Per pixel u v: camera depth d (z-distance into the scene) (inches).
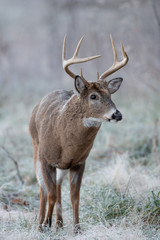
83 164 856.3
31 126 941.2
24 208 962.7
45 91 2361.0
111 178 1039.0
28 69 3213.6
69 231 818.8
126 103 1883.6
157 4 1857.8
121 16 1974.7
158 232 768.3
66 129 797.2
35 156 914.1
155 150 1214.9
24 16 4311.0
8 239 741.9
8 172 1229.1
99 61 2175.2
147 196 891.4
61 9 2859.3
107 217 862.5
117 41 1895.9
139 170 1114.1
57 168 863.1
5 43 3356.3
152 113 1647.4
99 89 788.6
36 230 792.9
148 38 1875.0
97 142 1391.5
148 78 1893.5
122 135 1409.9
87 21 2332.7
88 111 783.7
